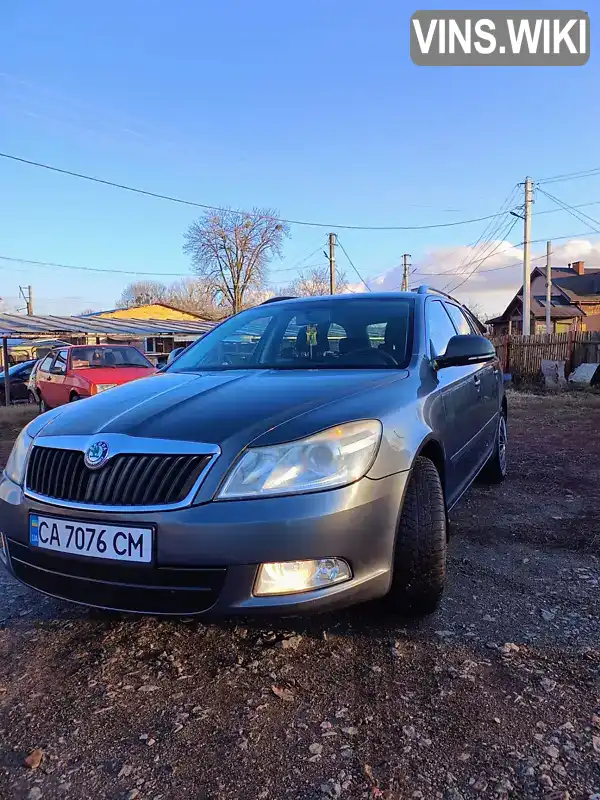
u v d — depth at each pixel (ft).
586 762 6.00
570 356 59.98
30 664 8.20
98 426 8.03
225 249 169.99
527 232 84.12
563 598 9.75
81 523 7.41
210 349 12.69
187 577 7.02
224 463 7.09
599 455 21.97
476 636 8.54
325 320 12.18
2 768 6.18
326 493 7.09
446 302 14.66
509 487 17.17
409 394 9.14
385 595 8.30
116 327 73.97
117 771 6.08
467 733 6.48
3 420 37.24
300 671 7.78
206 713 6.98
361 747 6.32
